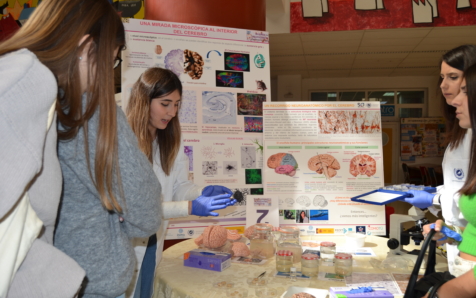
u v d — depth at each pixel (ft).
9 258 2.04
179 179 6.34
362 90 35.17
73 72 2.48
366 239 6.95
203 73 8.18
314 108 7.70
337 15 19.15
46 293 2.30
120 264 3.06
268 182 7.52
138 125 5.39
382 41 23.80
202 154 8.05
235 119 8.26
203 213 5.35
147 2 9.10
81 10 2.51
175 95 5.42
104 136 2.62
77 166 2.70
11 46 2.30
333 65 30.35
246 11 9.09
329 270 5.18
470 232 4.16
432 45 24.64
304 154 7.57
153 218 3.12
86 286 2.88
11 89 1.96
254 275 4.95
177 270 5.19
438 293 3.14
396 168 35.53
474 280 2.98
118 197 2.81
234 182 8.15
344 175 7.51
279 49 25.59
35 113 2.06
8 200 1.92
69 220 2.81
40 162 2.09
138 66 7.91
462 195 4.07
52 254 2.37
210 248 5.75
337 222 7.39
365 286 4.39
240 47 8.44
